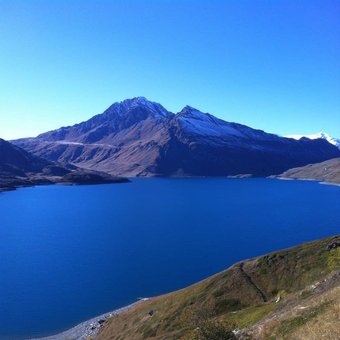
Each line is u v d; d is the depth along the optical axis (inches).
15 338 3373.5
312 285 2058.3
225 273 3262.8
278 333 1417.3
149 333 2856.8
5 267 5374.0
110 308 3971.5
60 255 6038.4
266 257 3277.6
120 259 5841.5
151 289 4510.3
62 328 3558.1
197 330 1638.8
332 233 7834.6
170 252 6284.5
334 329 1176.8
